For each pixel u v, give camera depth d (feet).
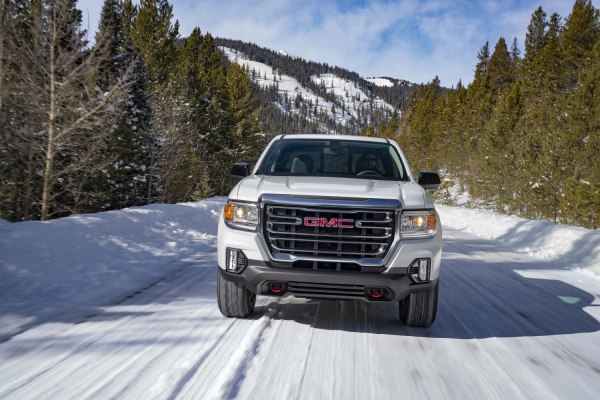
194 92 103.19
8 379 7.55
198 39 128.88
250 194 10.54
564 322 12.59
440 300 14.51
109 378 7.69
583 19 126.00
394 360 9.18
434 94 274.36
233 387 7.54
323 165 13.44
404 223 10.03
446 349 9.97
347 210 9.91
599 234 26.45
